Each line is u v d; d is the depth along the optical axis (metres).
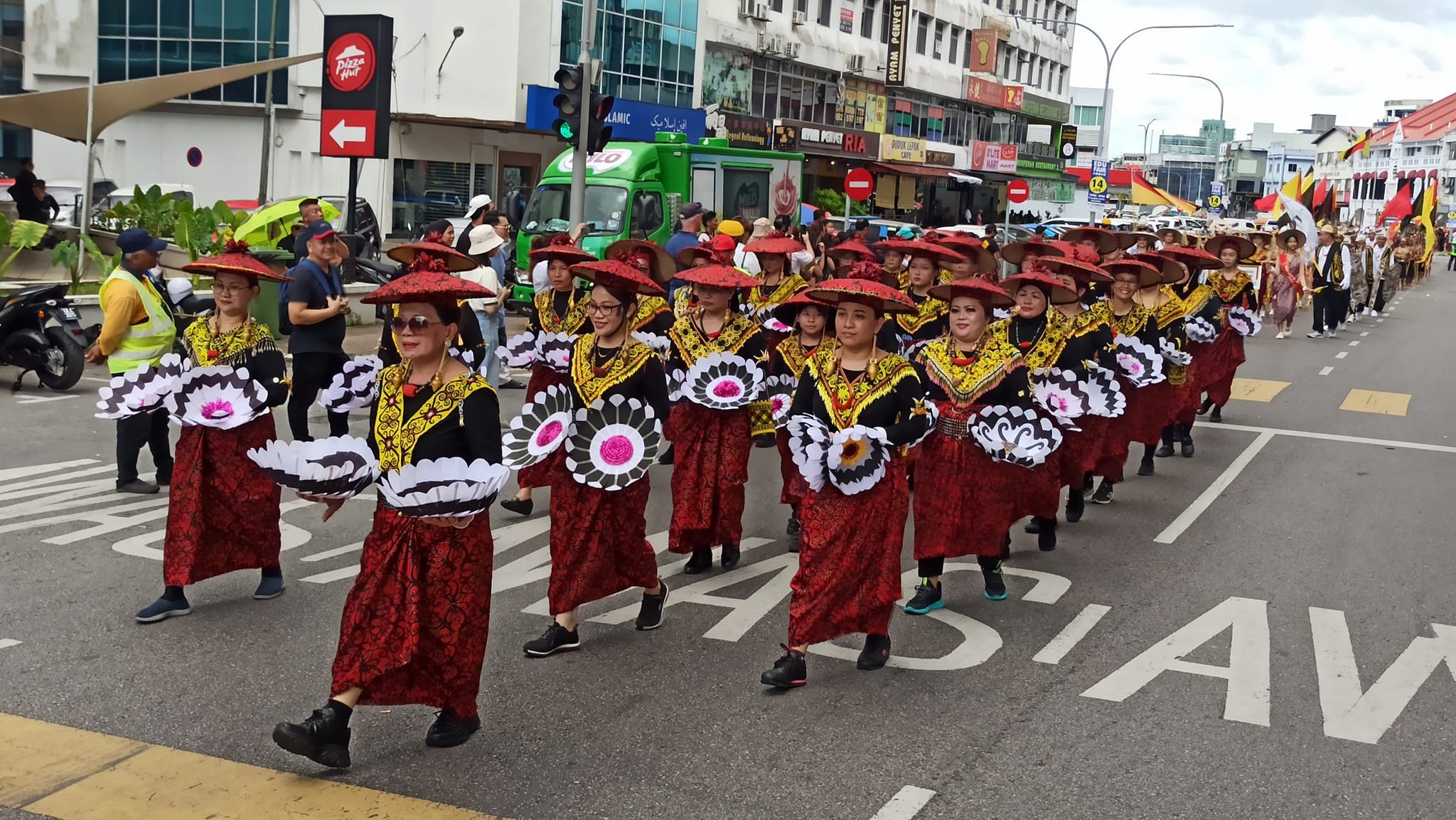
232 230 17.41
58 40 33.50
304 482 4.54
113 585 6.93
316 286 9.84
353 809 4.52
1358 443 13.29
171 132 33.47
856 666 6.21
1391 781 5.05
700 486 7.56
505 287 14.37
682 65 37.25
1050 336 7.89
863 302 5.78
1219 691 5.99
